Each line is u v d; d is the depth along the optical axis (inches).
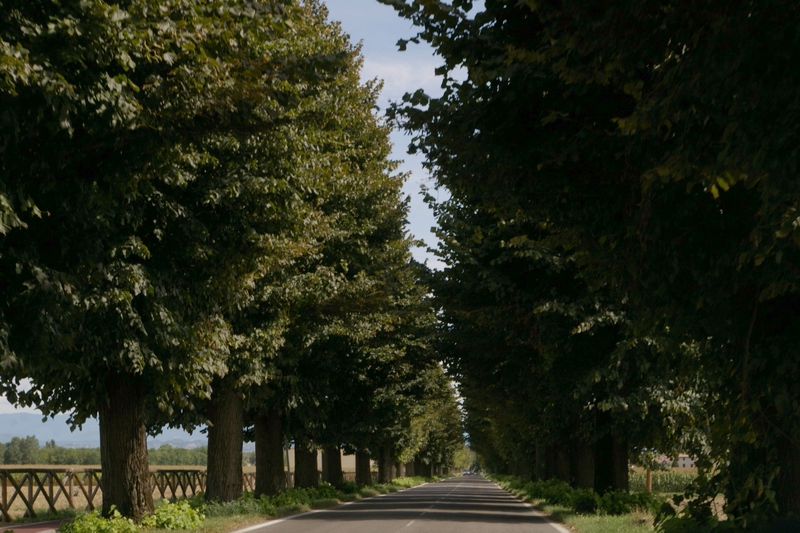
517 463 3693.4
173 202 589.6
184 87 432.5
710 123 298.5
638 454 983.6
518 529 781.9
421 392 1688.0
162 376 644.7
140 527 659.4
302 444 1440.7
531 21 383.9
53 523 915.4
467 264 987.9
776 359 362.0
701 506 427.2
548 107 385.1
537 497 1507.1
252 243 649.6
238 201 631.8
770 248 277.4
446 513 1066.1
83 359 562.9
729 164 263.7
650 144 345.4
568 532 758.5
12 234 406.0
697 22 268.7
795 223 247.8
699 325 393.4
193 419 964.6
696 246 360.5
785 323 368.5
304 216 765.9
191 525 701.3
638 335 428.5
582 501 1010.7
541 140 395.9
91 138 412.5
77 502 1200.2
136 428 692.1
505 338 1085.1
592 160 403.9
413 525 824.9
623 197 406.9
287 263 816.3
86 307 521.0
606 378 855.7
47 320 408.5
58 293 419.5
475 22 368.8
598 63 323.3
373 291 1074.7
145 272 576.4
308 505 1184.8
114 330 569.0
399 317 1279.5
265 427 1250.0
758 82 250.7
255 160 629.3
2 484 940.6
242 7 431.8
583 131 378.6
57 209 418.3
